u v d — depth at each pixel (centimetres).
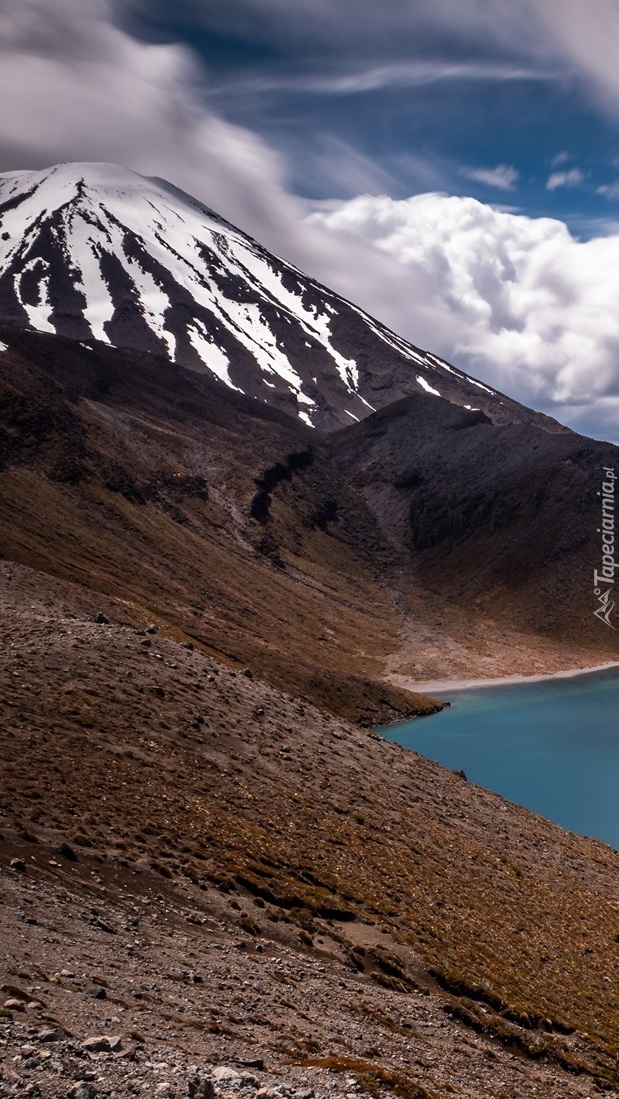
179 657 7181
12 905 2512
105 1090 1373
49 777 4062
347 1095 1758
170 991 2255
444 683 17625
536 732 13538
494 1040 3297
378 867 4897
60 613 9150
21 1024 1595
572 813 9575
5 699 5009
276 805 5209
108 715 5394
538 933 4862
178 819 4216
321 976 3136
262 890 3791
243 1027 2166
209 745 5678
